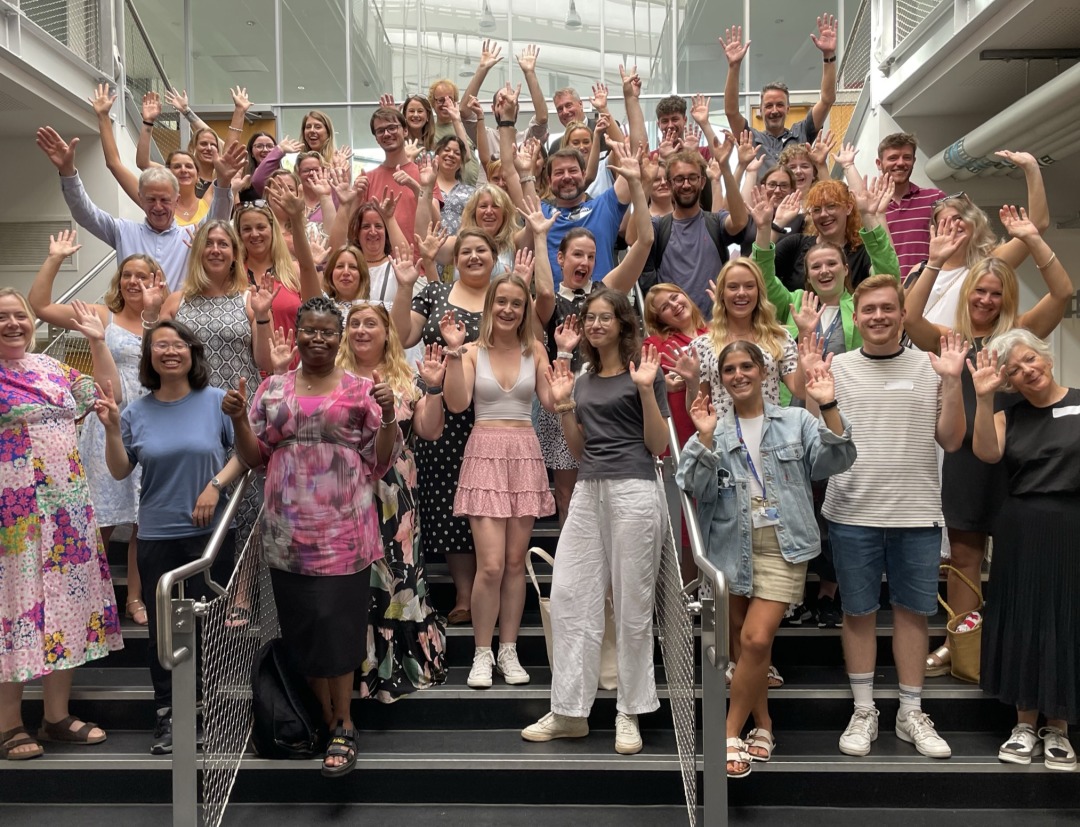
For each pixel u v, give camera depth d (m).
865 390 3.92
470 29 12.34
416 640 4.14
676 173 5.35
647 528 3.79
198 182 6.64
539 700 4.04
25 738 3.85
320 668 3.60
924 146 9.14
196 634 3.93
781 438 3.78
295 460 3.60
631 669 3.78
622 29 12.10
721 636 3.07
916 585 3.81
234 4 11.98
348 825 3.50
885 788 3.65
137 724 4.14
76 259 9.39
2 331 3.86
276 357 3.83
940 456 4.64
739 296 4.22
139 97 10.27
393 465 4.14
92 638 3.95
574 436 3.98
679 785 3.65
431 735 3.97
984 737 3.96
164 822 3.59
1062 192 8.83
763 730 3.80
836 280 4.60
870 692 3.87
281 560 3.59
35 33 7.84
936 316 4.79
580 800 3.67
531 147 6.52
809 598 4.54
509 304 4.20
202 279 4.57
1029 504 3.76
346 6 12.29
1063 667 3.64
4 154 9.41
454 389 4.15
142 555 3.92
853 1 11.36
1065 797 3.62
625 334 4.02
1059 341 8.97
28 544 3.78
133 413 4.01
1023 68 7.77
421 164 6.30
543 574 5.02
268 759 3.73
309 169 6.56
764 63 11.60
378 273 5.19
